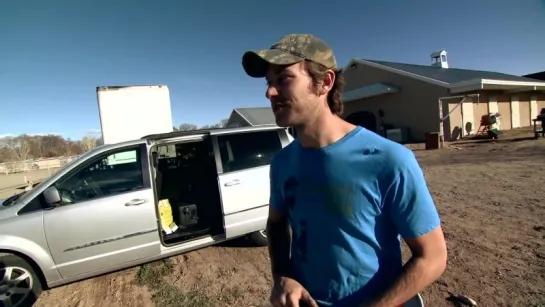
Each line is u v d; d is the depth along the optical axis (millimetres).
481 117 18844
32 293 3285
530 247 3695
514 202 5414
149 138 4035
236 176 4328
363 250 997
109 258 3574
